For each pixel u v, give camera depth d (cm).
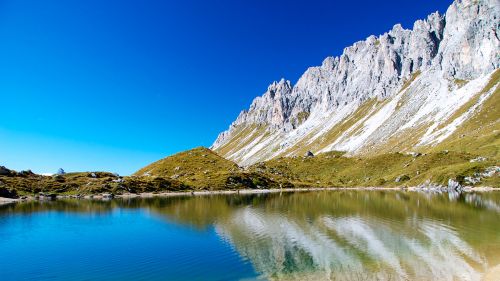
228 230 6159
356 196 14112
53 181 16412
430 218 7200
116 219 7769
